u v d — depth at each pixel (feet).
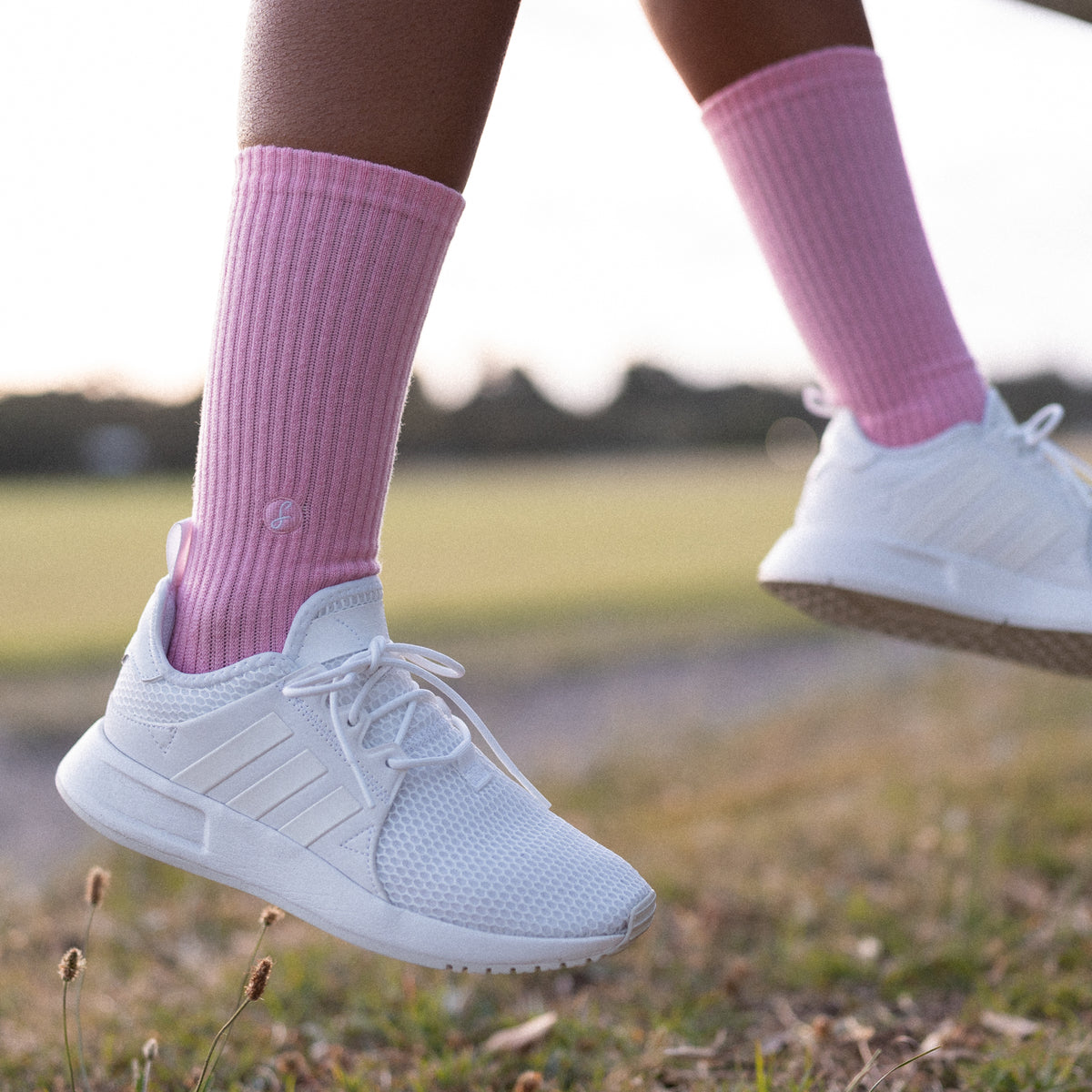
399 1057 4.40
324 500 2.84
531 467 153.69
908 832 7.71
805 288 3.76
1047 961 5.07
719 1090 3.82
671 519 68.64
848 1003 4.90
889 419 3.84
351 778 2.84
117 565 44.86
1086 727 11.58
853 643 23.82
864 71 3.49
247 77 2.80
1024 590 3.76
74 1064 4.29
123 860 9.00
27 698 16.56
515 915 2.75
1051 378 121.29
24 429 125.39
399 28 2.65
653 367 162.40
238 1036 4.61
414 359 2.93
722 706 17.78
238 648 2.91
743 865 7.48
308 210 2.69
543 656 21.56
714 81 3.62
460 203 2.82
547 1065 4.23
